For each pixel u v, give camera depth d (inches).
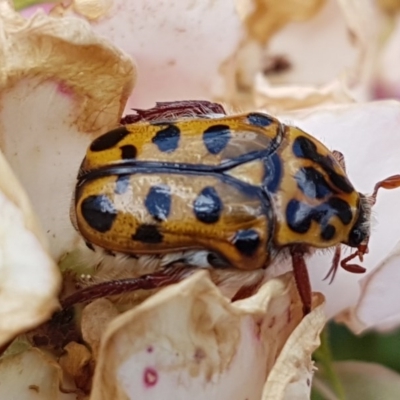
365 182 2.7
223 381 2.2
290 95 3.2
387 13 3.7
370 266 2.7
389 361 3.1
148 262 2.3
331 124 2.8
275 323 2.3
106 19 2.7
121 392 2.1
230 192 2.3
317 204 2.4
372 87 3.6
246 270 2.4
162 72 2.8
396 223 2.7
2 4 2.2
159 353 2.1
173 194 2.3
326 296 2.7
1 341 2.0
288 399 2.3
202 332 2.2
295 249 2.4
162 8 2.7
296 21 3.5
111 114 2.4
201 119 2.4
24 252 2.0
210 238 2.3
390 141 2.7
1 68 2.2
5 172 2.0
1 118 2.3
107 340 2.1
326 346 2.9
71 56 2.3
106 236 2.3
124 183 2.3
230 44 2.8
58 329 2.3
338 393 2.9
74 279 2.4
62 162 2.4
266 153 2.4
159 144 2.3
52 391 2.3
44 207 2.4
